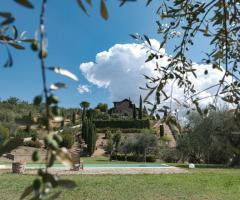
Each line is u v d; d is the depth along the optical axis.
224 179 22.47
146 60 3.97
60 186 1.38
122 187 17.95
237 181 21.38
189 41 3.98
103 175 24.77
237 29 3.69
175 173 27.25
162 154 50.81
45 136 1.32
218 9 3.65
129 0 1.55
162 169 31.20
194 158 41.03
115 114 99.25
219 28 3.80
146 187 18.14
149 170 29.91
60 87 1.33
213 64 3.77
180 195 15.95
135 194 15.98
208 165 37.72
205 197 15.62
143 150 53.31
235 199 15.27
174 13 3.97
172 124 3.53
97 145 71.00
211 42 3.70
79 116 94.12
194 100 3.51
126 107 103.38
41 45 1.31
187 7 3.94
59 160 1.32
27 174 24.03
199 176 24.45
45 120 1.35
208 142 31.91
